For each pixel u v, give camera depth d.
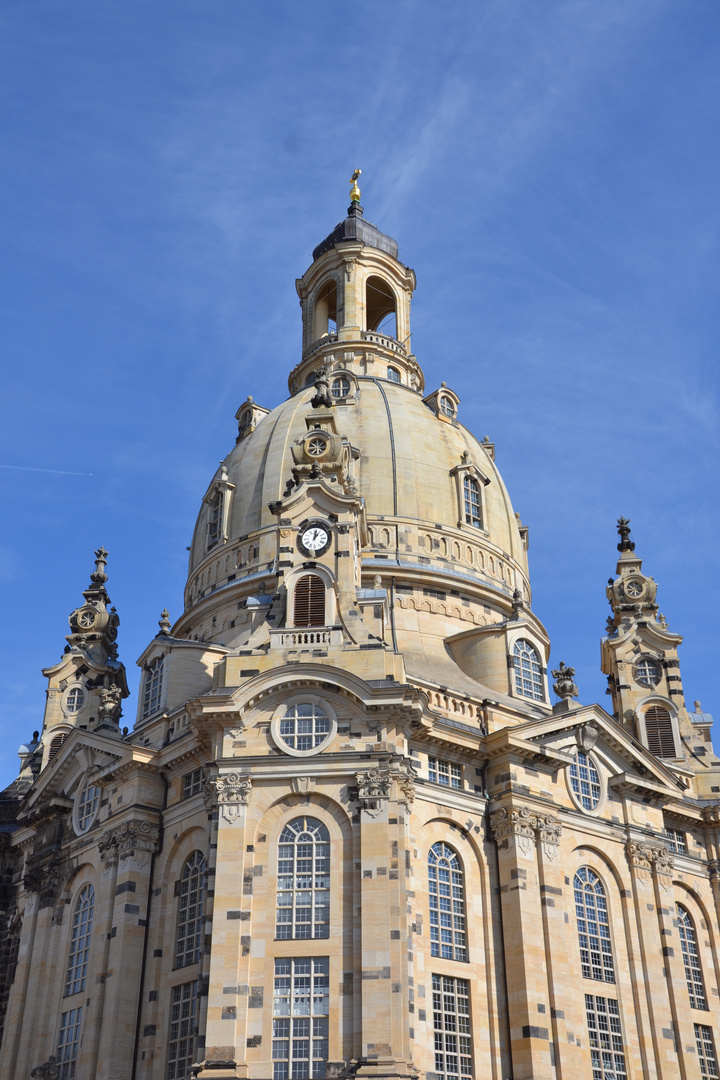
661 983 64.69
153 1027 58.47
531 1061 55.97
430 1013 55.38
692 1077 62.88
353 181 113.06
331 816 55.78
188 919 59.69
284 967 52.56
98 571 95.12
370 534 78.06
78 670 89.94
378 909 52.56
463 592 78.12
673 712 82.31
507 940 59.59
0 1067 65.31
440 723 61.94
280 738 57.50
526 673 73.50
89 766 69.88
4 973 74.69
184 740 63.09
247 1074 49.88
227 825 55.53
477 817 62.31
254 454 86.06
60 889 68.94
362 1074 48.88
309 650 59.91
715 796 77.25
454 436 87.69
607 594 90.31
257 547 79.88
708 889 73.31
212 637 78.25
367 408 85.81
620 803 68.69
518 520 91.88
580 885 64.31
